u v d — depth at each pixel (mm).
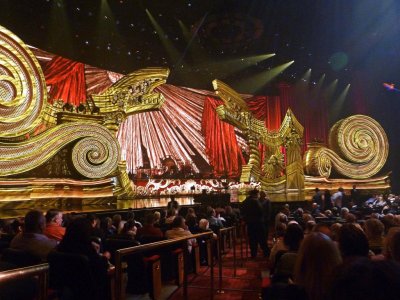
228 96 19406
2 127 11836
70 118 14180
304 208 16234
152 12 18984
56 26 16188
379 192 22969
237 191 19266
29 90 12578
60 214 5598
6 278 1987
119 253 3113
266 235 8695
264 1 18828
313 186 21703
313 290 2164
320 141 22734
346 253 2648
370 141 22969
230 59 22672
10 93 12141
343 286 1137
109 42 18297
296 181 21312
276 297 2229
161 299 5207
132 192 16578
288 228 3957
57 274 3439
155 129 20984
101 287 3674
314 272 2201
